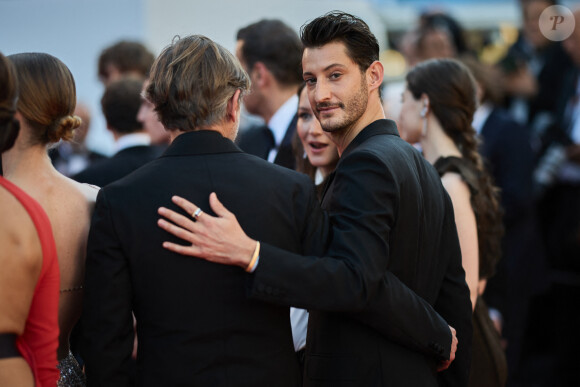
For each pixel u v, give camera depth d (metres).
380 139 3.40
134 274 3.06
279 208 3.15
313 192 3.28
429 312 3.34
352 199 3.18
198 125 3.20
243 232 3.04
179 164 3.13
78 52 8.29
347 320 3.31
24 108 3.16
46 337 2.98
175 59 3.18
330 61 3.31
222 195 3.09
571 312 7.32
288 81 5.40
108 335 3.01
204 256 3.00
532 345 7.80
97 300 3.03
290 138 5.10
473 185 4.19
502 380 4.35
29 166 3.25
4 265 2.78
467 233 4.12
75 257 3.35
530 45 9.05
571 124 8.05
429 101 4.43
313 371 3.36
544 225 7.50
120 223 3.04
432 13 8.99
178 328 3.02
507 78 8.80
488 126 7.21
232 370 3.02
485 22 10.38
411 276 3.36
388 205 3.18
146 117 5.71
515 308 6.85
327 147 4.27
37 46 8.33
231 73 3.23
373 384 3.23
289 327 3.25
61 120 3.27
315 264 3.03
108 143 8.72
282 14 8.05
